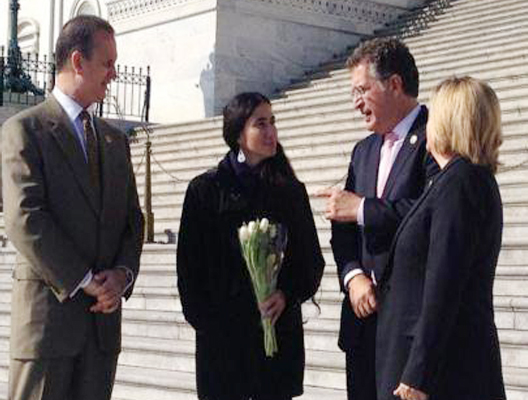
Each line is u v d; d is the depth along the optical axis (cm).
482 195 463
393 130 532
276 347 554
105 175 560
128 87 2320
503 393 468
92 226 553
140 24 2344
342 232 542
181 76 2236
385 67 523
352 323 523
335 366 796
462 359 461
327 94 1819
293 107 1738
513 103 1346
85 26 552
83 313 547
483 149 471
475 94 471
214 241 561
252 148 558
